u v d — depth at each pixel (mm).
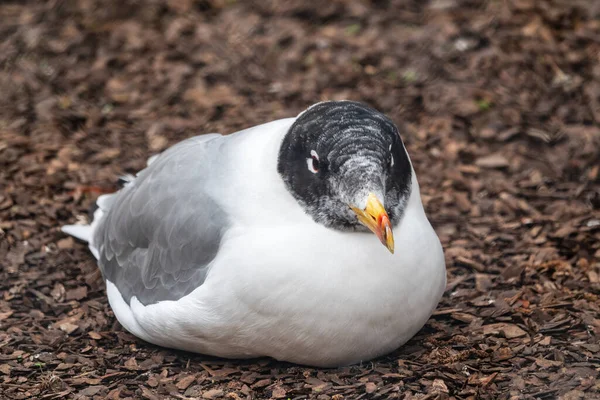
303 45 17625
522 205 13273
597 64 16562
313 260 8727
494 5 18109
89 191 13719
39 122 15547
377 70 16938
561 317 10375
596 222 12641
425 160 14516
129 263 10461
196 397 9250
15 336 10445
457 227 12836
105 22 18266
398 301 8969
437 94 16125
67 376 9703
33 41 17719
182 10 18594
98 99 16344
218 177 9562
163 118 15789
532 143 14867
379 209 8109
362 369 9547
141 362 9906
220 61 17250
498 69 16594
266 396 9203
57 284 11602
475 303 10875
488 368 9477
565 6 17859
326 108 8922
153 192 10195
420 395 9047
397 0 18734
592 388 8977
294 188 8844
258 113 15758
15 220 12953
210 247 9328
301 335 9008
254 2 18906
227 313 9016
